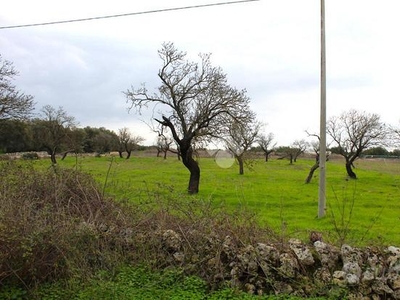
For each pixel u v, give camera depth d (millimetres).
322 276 6504
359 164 58219
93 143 75625
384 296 6172
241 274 6754
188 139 24750
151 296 6051
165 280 6637
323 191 15938
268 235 7594
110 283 6125
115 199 9141
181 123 25734
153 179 29250
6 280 6293
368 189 27531
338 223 14148
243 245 7109
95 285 6133
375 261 6477
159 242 7469
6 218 6449
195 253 7227
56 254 6566
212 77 26453
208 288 6711
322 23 16484
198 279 6719
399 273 6230
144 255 7367
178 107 25875
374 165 56562
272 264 6715
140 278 6738
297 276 6582
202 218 7910
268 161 69188
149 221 8008
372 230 12797
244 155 36031
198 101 25938
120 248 7465
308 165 57625
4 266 6156
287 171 45000
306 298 6199
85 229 6988
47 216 7234
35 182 8703
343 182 32938
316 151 42438
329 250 6801
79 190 8805
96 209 8352
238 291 6375
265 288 6637
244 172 41594
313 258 6723
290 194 23422
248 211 10648
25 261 6234
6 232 6059
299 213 16953
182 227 7754
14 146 52219
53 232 6539
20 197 7934
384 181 34062
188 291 6348
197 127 25375
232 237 7238
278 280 6602
